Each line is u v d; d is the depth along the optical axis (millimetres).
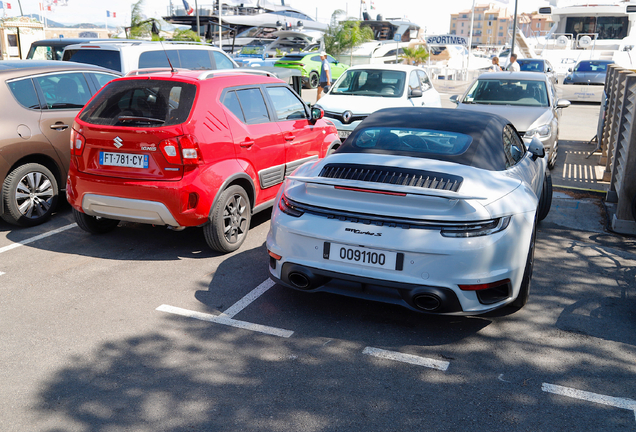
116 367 3354
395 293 3557
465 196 3238
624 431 2797
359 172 3789
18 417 2877
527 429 2807
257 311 4121
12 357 3451
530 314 4125
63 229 6023
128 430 2783
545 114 8992
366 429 2799
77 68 6598
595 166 9797
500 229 3512
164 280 4668
